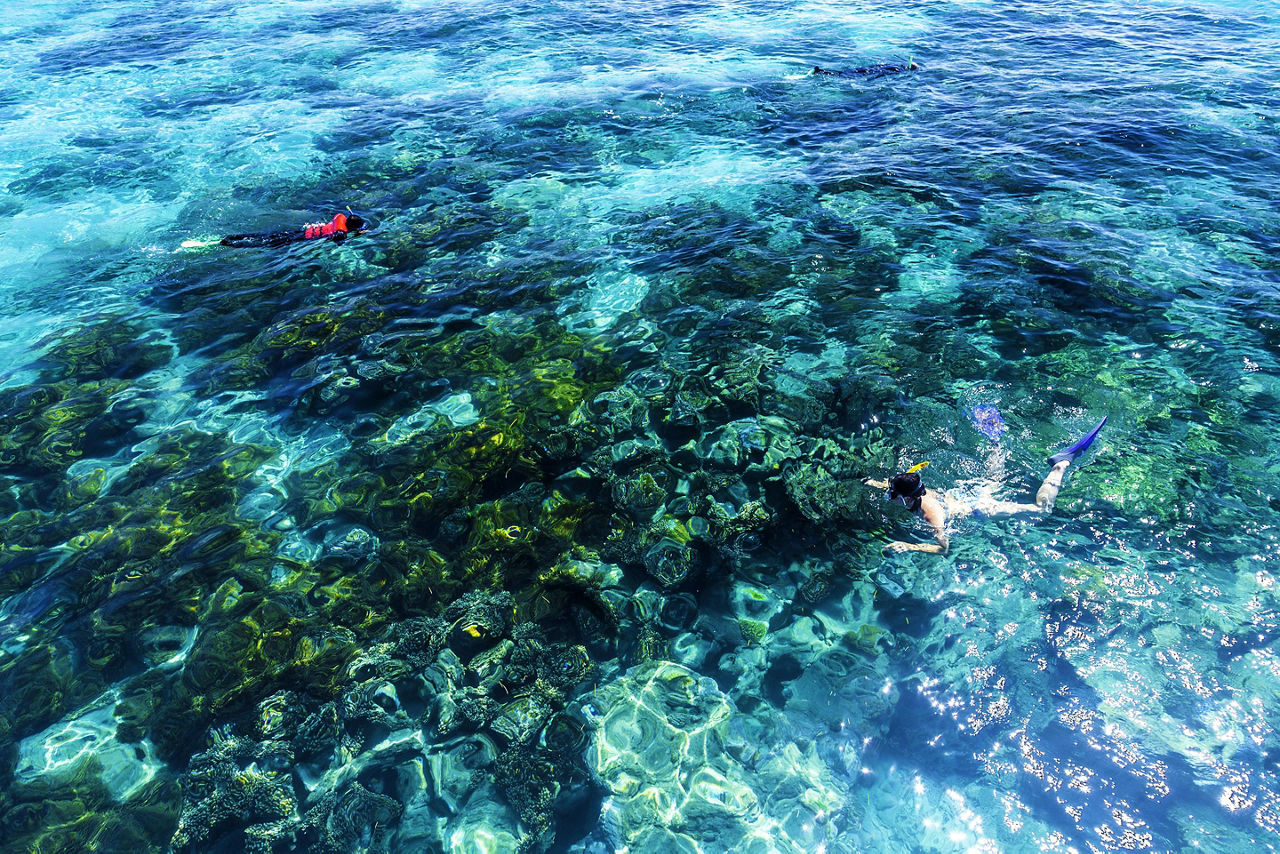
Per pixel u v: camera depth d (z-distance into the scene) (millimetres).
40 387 8273
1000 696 4898
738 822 4527
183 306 9711
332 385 8180
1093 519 5953
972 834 4281
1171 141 12500
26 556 6277
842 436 7133
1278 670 4746
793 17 22094
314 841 4512
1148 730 4555
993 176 11781
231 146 14492
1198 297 8609
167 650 5520
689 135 14164
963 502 6246
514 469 7055
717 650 5527
